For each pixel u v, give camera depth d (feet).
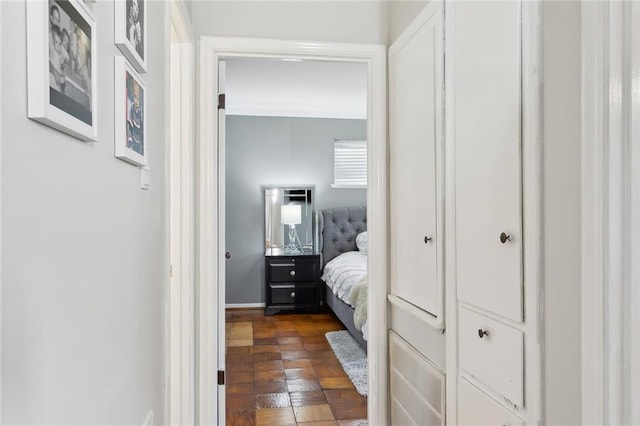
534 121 3.62
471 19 4.80
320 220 19.29
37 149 1.78
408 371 6.66
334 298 16.61
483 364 4.53
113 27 2.77
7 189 1.55
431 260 5.88
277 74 14.21
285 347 13.78
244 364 12.25
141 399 3.51
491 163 4.36
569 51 3.28
